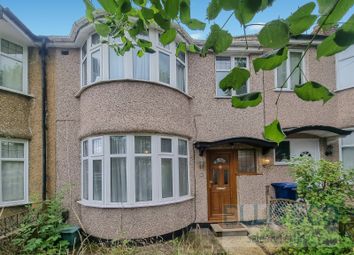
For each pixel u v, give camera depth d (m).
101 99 7.84
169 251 5.74
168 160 8.28
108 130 7.62
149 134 7.86
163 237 7.65
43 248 6.11
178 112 8.61
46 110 8.83
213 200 9.27
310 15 0.92
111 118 7.68
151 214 7.59
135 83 7.84
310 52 9.70
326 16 0.90
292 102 9.62
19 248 5.80
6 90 8.05
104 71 7.92
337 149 9.67
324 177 5.89
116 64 8.04
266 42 0.93
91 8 1.84
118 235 6.61
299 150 9.83
